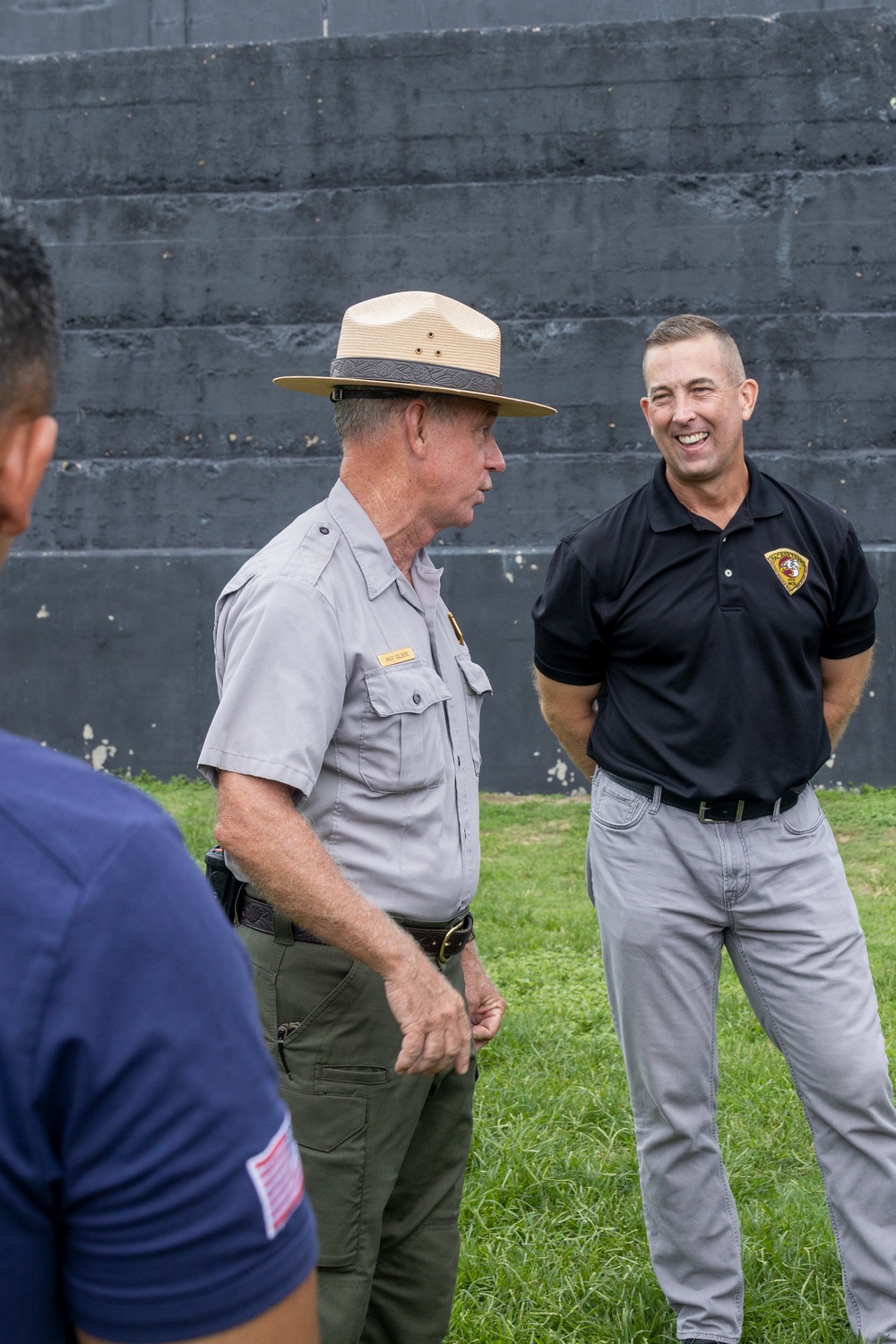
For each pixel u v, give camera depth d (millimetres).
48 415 877
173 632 10281
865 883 7273
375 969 1896
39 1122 762
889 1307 2592
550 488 10141
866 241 9922
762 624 2658
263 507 10453
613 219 10141
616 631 2775
